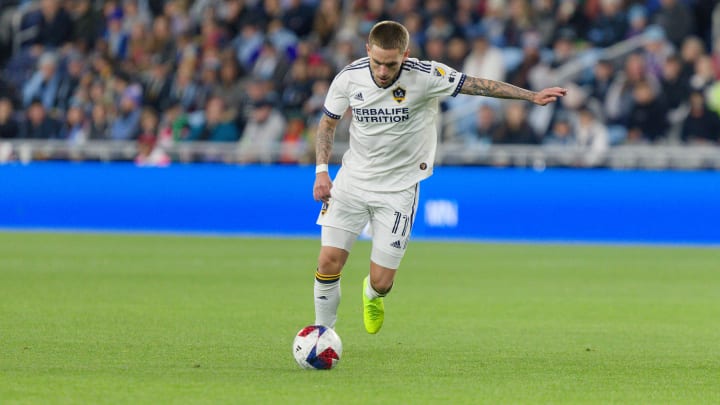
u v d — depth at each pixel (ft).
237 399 67.56
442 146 226.17
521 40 243.60
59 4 272.92
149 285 138.31
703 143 223.30
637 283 146.72
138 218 231.50
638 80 227.20
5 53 278.26
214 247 196.03
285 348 89.61
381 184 87.61
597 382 75.66
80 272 153.07
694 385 74.84
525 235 216.33
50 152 239.30
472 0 249.75
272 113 234.99
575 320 110.73
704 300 128.77
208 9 257.14
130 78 249.75
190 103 242.78
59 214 234.79
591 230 214.07
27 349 87.56
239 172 227.20
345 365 81.82
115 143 236.84
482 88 84.94
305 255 181.68
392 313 115.55
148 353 86.17
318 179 86.28
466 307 120.98
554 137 228.02
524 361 84.69
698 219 210.38
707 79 226.58
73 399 67.00
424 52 241.55
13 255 177.58
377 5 251.39
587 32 246.47
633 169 216.33
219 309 115.85
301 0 260.42
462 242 211.82
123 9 271.69
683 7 243.81
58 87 257.55
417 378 76.33
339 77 86.79
